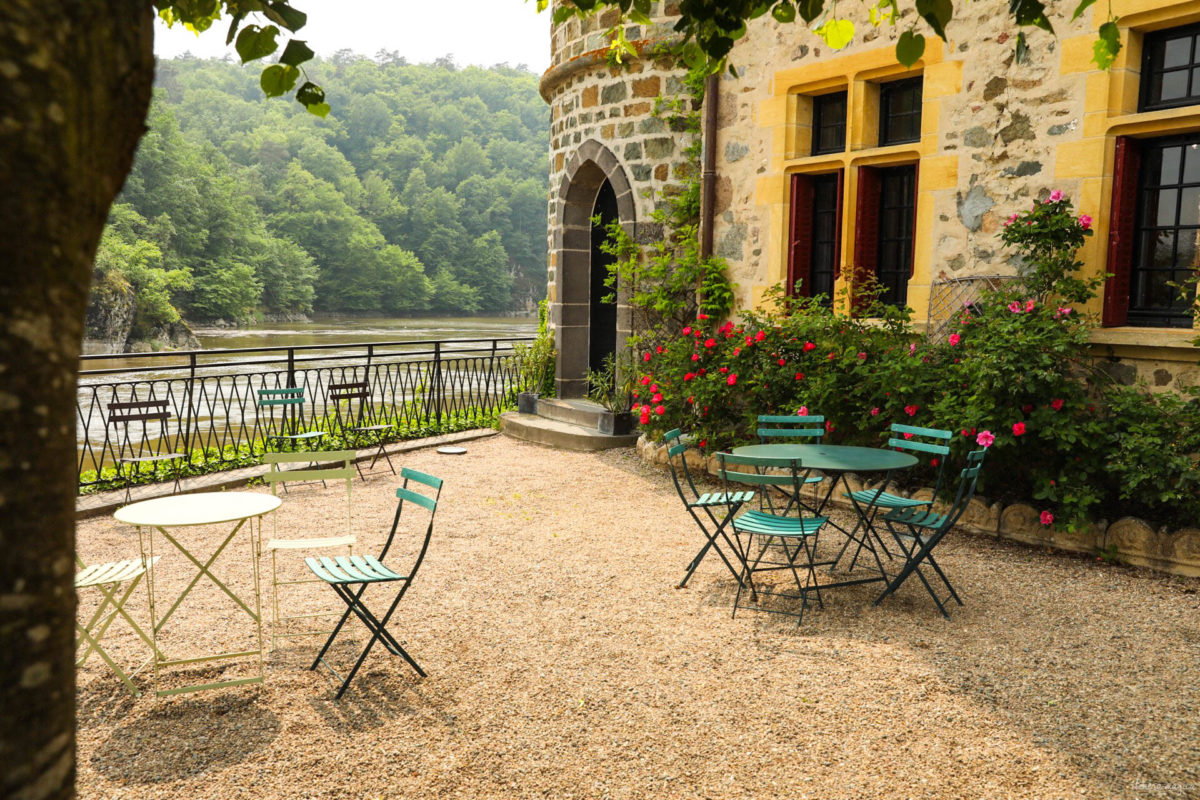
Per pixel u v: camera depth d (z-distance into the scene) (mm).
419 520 6543
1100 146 5656
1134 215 5742
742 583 4707
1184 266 5562
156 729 3293
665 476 7969
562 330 10703
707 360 7926
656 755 3098
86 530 6180
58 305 868
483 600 4766
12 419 820
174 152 68875
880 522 6246
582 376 10875
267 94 2623
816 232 7855
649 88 9164
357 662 3701
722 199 8367
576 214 10578
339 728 3299
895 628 4309
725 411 7719
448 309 98188
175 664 3805
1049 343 5324
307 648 4090
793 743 3172
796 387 7004
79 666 3855
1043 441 5512
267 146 100562
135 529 6230
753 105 7984
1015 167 6125
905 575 4629
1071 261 5695
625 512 6766
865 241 7215
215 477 7555
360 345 9508
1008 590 4840
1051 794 2820
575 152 10203
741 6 2910
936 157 6566
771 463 4555
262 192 90875
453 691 3621
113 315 43344
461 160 115562
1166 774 2916
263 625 4387
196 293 65812
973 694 3545
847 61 7117
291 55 2512
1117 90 5594
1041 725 3275
